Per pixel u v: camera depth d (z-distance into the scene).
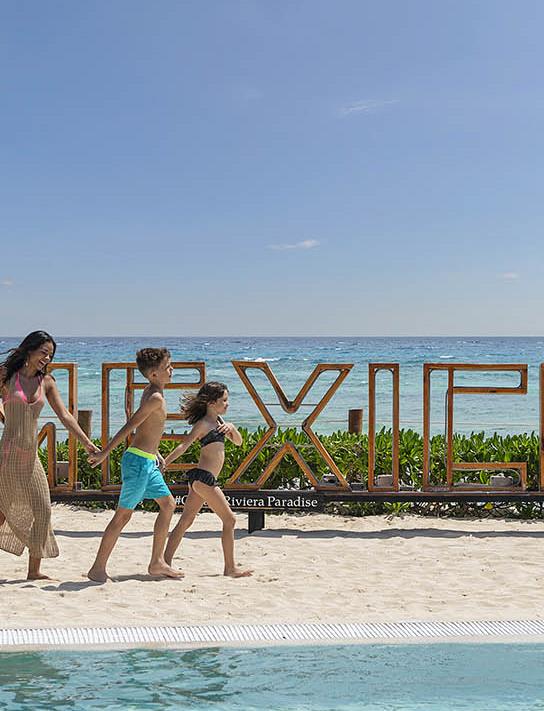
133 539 9.43
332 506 11.33
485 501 9.54
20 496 7.25
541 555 8.51
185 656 4.98
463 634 5.37
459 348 116.19
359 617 5.88
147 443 7.40
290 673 4.70
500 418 29.33
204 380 9.69
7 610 6.11
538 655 5.03
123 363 9.71
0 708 4.14
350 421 11.58
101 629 5.39
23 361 7.36
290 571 7.73
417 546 9.00
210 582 7.24
